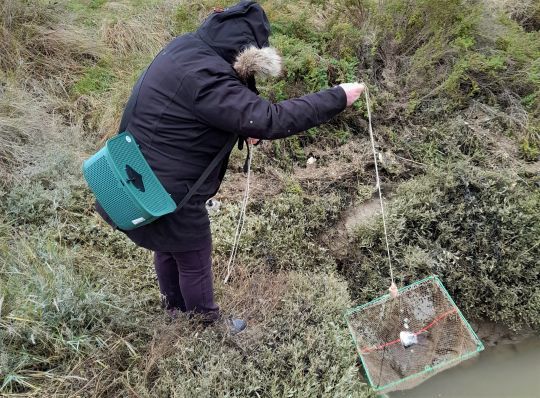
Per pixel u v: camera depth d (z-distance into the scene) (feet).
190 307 8.86
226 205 11.80
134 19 16.38
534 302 11.00
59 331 8.50
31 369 8.20
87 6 17.20
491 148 12.73
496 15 15.16
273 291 10.18
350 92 6.90
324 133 13.47
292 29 14.98
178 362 8.52
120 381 8.22
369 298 11.19
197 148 7.02
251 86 7.14
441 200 11.73
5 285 8.98
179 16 15.79
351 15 15.40
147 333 9.00
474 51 14.37
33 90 14.07
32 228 10.86
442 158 12.65
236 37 6.67
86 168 7.13
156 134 6.90
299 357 9.04
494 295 11.03
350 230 11.80
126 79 14.61
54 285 8.96
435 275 10.43
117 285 9.80
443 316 10.03
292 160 12.94
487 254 11.20
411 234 11.60
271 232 11.36
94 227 11.07
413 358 9.72
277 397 8.34
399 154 13.01
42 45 14.94
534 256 11.18
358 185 12.36
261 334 9.27
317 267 11.29
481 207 11.49
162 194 7.05
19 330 8.29
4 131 12.30
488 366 10.84
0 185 11.62
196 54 6.63
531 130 12.88
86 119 13.92
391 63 14.38
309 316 9.77
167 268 8.73
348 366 9.09
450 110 13.42
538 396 10.33
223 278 10.61
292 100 6.71
